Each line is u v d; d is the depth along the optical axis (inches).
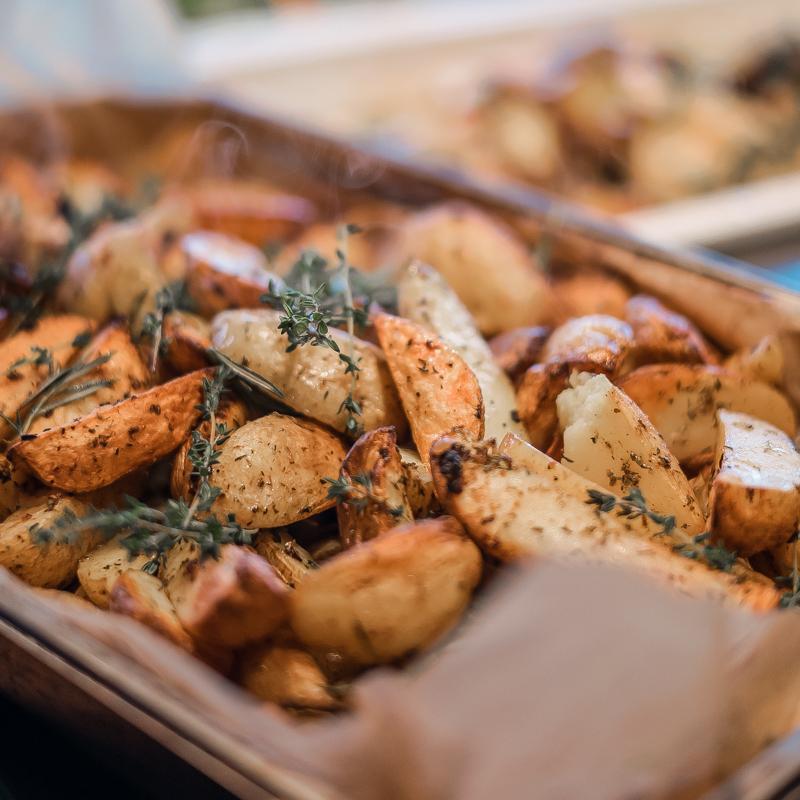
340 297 21.2
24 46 30.5
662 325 21.8
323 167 28.5
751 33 46.5
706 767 17.2
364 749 16.6
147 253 22.1
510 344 21.7
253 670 18.0
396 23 42.0
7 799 19.5
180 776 17.8
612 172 36.9
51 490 19.8
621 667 16.8
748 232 31.0
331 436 19.8
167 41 32.6
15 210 25.1
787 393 22.3
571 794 16.9
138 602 18.0
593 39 39.3
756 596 17.8
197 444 19.3
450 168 27.2
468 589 17.9
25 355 21.0
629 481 19.3
